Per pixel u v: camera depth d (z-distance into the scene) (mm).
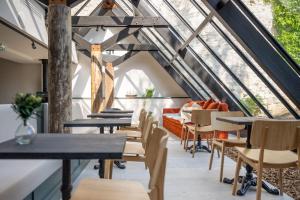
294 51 3416
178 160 4918
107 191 1819
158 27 7691
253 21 3846
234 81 6289
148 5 7676
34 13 7137
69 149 1704
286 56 3701
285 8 3180
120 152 1629
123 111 6242
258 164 2652
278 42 3648
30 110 1903
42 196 2650
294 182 3670
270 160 2705
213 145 4254
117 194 1771
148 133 2449
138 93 11758
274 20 3449
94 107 7590
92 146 1801
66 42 3797
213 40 5809
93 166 4449
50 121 3768
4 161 2639
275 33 3576
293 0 2994
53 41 3758
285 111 4703
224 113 4098
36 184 2354
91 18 7758
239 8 3848
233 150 5824
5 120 2934
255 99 5711
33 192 2430
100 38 11766
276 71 3717
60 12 3758
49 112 3781
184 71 10359
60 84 3756
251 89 5664
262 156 2631
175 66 10766
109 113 5590
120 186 1916
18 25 5805
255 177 3625
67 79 3799
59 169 3115
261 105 5547
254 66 4930
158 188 1562
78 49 10750
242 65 5387
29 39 6957
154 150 1848
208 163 4695
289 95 3754
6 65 11203
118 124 3277
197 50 7102
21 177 2158
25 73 11320
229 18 3814
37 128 3848
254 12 3719
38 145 1841
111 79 10750
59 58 3754
